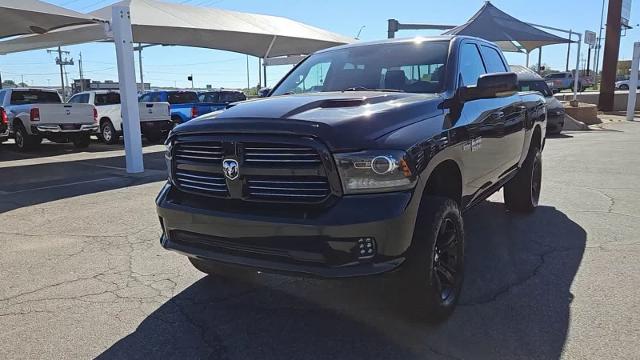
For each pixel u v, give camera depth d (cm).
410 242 312
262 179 319
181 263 493
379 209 295
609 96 2628
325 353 324
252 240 318
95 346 338
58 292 426
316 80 488
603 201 708
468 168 405
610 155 1148
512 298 395
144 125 1648
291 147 309
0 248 545
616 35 2564
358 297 407
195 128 346
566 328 347
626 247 509
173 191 371
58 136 1525
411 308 342
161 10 1630
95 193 834
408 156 308
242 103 398
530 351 319
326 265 300
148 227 620
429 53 458
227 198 334
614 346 321
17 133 1521
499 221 615
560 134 1670
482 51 532
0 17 1216
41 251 533
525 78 1631
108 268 481
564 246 516
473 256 491
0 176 1021
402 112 346
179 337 349
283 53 2359
